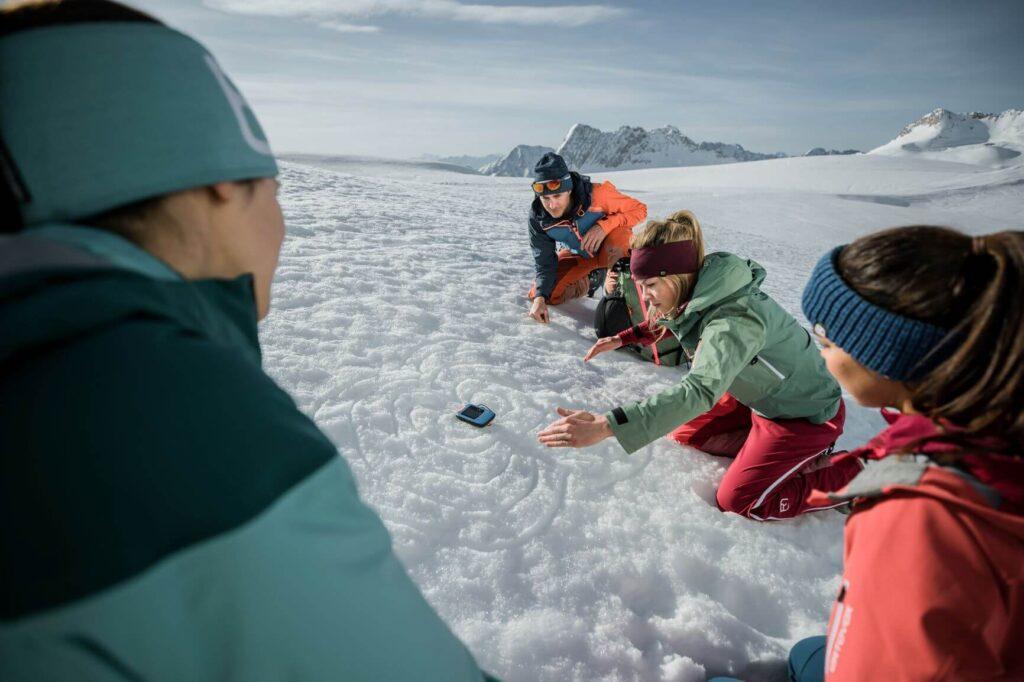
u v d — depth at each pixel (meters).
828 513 2.45
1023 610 0.81
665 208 29.77
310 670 0.47
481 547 2.03
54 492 0.39
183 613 0.43
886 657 0.87
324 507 0.48
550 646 1.70
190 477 0.42
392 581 0.54
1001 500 0.80
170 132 0.51
